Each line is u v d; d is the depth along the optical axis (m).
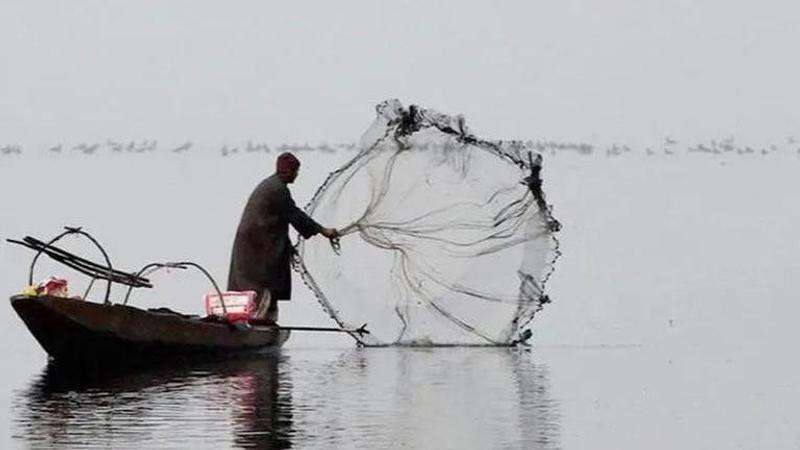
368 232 54.94
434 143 54.75
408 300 55.03
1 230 94.00
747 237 93.12
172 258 78.81
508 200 54.72
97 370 47.78
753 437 36.16
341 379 45.81
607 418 38.50
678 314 62.00
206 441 35.03
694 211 112.31
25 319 47.22
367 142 55.06
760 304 65.19
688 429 37.19
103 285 68.31
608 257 81.19
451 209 54.84
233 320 51.75
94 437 35.50
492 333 54.81
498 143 54.66
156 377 46.19
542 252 54.94
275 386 44.22
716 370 47.72
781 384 44.56
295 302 63.91
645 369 48.06
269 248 53.56
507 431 36.69
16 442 34.81
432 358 51.41
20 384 44.47
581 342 55.59
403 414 38.94
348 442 35.06
